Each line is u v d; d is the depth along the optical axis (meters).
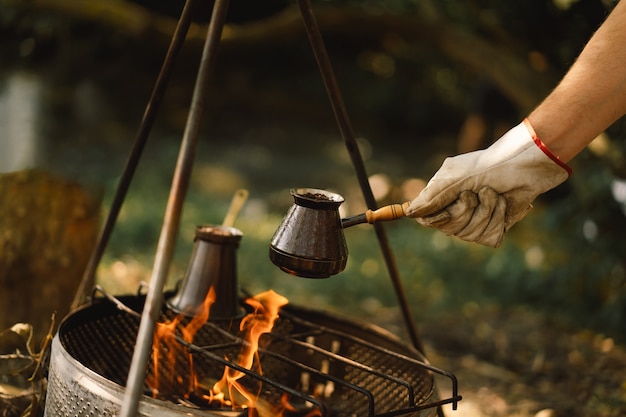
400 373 2.22
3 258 2.93
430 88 12.69
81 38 5.96
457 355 3.72
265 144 10.84
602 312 4.39
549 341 4.02
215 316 2.18
